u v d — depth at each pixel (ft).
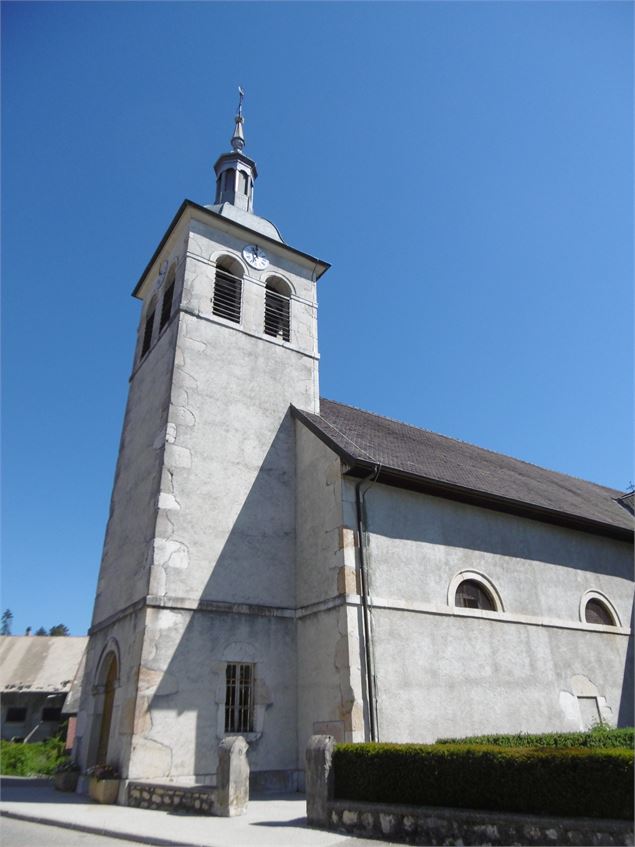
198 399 44.39
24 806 32.09
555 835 19.67
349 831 23.48
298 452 46.62
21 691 101.81
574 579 48.08
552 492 58.90
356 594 36.14
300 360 52.42
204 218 53.06
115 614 40.68
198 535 39.47
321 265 58.39
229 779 27.61
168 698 34.04
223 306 50.49
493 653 39.70
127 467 48.26
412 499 41.70
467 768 22.39
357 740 32.12
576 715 41.57
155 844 22.43
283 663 38.50
